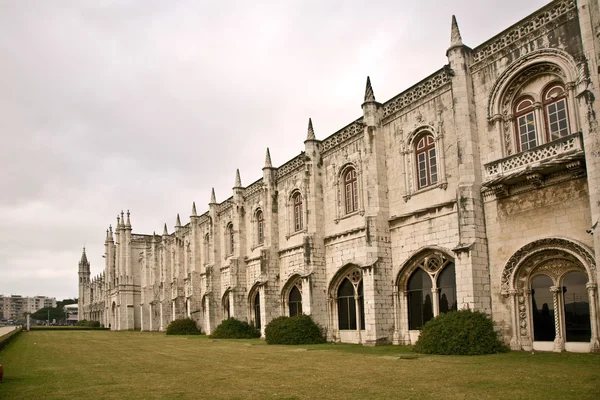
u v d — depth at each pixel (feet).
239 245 166.09
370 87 106.52
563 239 69.31
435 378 51.83
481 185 82.84
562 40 72.69
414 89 99.14
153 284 273.13
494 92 82.07
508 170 75.46
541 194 73.61
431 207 92.32
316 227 123.03
